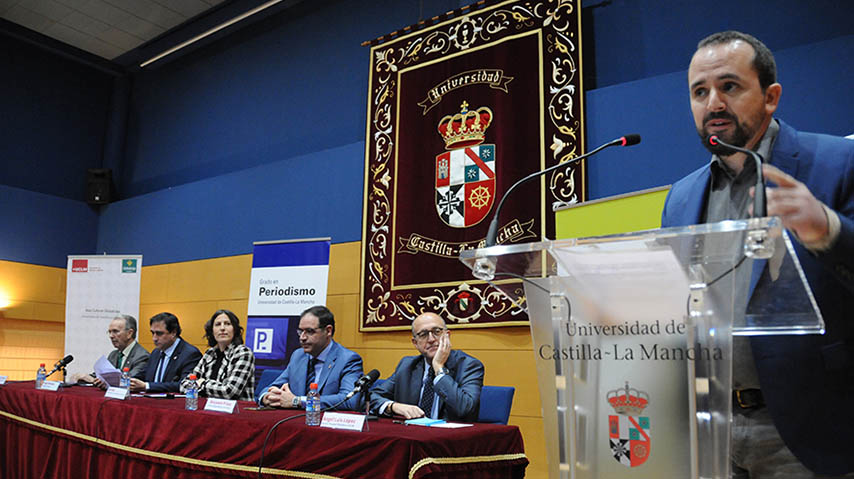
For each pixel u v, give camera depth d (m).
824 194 1.48
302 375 3.47
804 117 3.54
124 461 2.90
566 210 3.65
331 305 5.45
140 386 3.88
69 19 7.21
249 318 5.22
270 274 5.23
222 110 7.08
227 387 3.84
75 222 7.68
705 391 1.00
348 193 5.59
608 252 1.06
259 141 6.63
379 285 5.05
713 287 1.01
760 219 0.89
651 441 1.04
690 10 4.25
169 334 4.73
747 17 4.00
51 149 7.73
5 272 6.99
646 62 4.37
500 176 4.58
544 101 4.49
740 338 1.39
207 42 7.36
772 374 1.33
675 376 1.04
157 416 2.77
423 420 2.53
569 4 4.50
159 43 7.62
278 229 6.02
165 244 7.02
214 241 6.54
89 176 7.81
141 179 7.81
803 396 1.30
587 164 4.29
